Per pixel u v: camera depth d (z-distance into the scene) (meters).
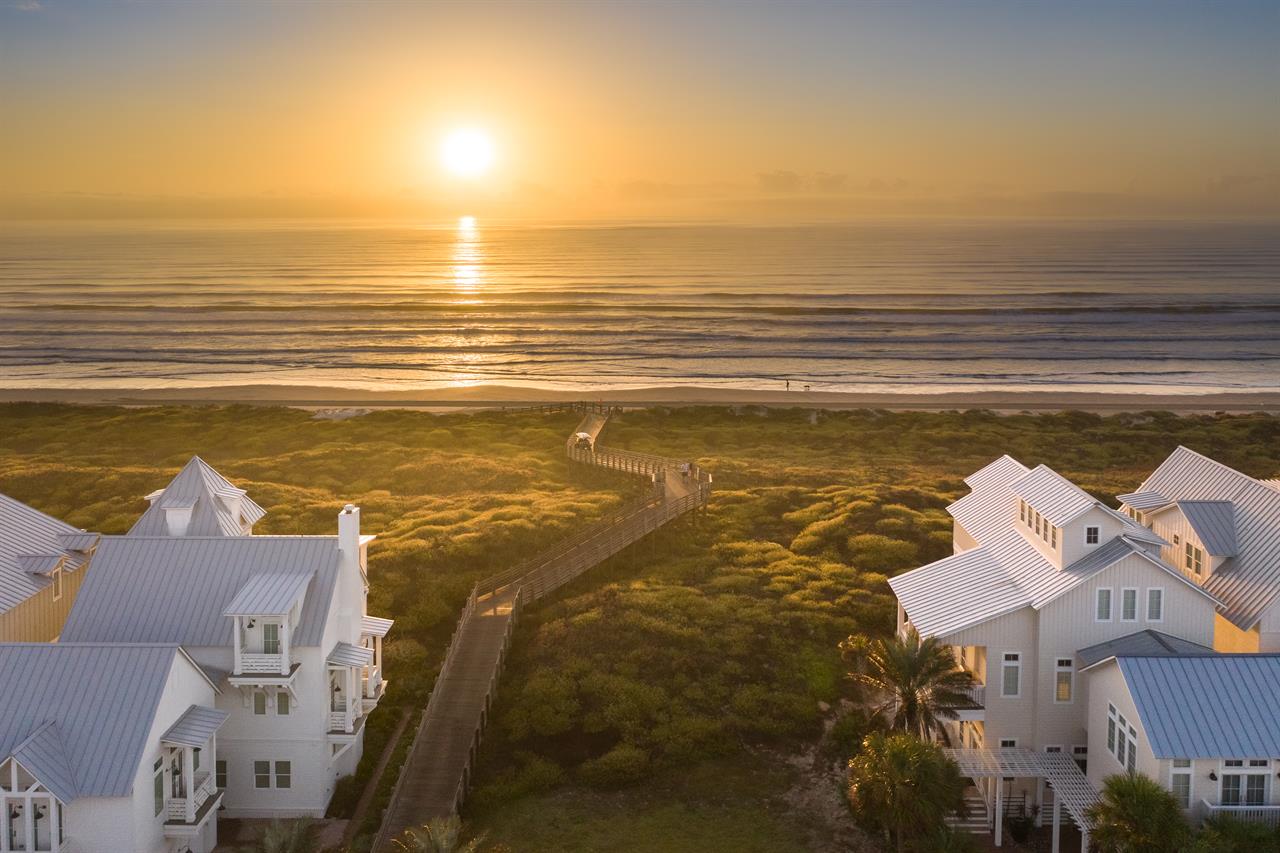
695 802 45.69
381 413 128.75
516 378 164.00
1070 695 44.41
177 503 50.94
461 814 44.34
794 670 56.00
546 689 53.66
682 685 54.41
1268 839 34.84
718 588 67.06
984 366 175.12
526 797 46.06
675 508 79.00
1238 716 37.09
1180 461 60.56
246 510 56.16
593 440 109.81
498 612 62.09
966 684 44.09
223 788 43.66
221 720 39.44
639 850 42.03
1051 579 45.62
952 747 47.03
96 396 149.50
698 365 175.75
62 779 34.81
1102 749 41.03
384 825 42.16
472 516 83.00
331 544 46.16
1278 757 36.03
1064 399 146.75
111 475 93.44
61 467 96.56
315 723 43.75
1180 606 44.25
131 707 36.75
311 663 43.47
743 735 50.62
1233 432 118.69
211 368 174.50
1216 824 35.53
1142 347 195.00
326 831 42.91
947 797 39.12
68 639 43.38
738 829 43.62
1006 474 59.78
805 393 150.88
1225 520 52.44
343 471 100.56
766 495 88.25
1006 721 44.62
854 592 65.75
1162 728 36.69
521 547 75.38
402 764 48.16
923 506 84.81
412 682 55.34
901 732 42.62
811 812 44.88
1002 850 42.00
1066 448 112.25
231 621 43.94
